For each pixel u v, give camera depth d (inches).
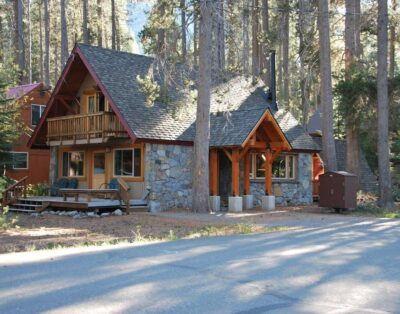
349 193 813.9
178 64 970.1
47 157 1272.1
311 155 1069.8
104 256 376.8
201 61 807.7
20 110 1053.2
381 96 888.9
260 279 301.0
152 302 247.6
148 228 611.2
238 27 855.7
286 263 351.9
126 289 272.2
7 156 941.2
